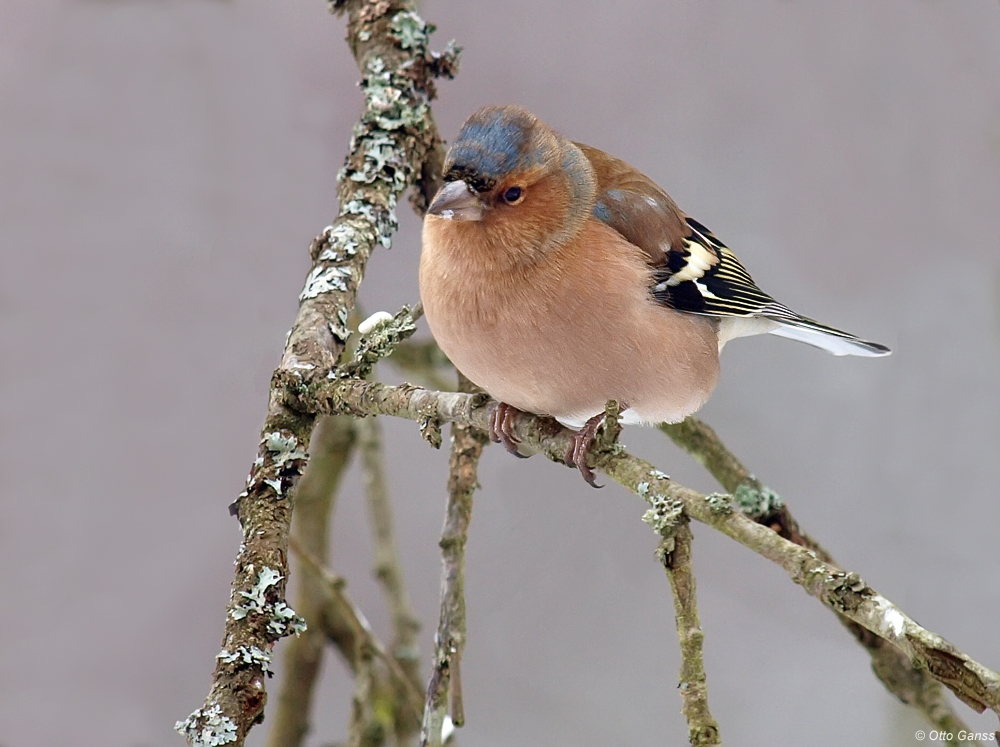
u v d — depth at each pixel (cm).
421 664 927
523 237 696
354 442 993
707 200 1234
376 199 820
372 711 875
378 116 870
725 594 1171
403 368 1016
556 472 1212
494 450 1230
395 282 1183
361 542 1202
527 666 1110
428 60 916
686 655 532
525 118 722
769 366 1240
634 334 719
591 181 770
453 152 709
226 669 550
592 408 741
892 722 1035
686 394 781
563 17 1280
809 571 499
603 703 1092
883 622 472
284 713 917
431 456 1243
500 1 1288
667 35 1290
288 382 676
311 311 727
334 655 1152
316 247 787
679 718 1077
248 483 640
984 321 1134
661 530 545
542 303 698
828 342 930
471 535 1188
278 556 601
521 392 725
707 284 815
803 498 1154
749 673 1115
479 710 1081
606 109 1268
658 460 1185
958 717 796
